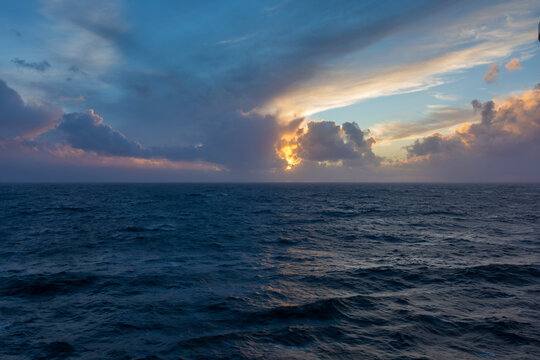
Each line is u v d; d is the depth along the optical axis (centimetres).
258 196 9662
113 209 4909
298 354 651
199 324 809
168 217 3778
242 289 1103
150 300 989
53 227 2838
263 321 825
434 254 1706
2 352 668
